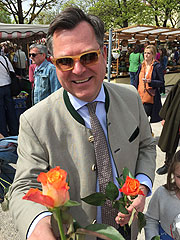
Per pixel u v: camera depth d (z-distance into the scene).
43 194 0.46
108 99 1.06
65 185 0.46
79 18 0.81
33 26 5.50
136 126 1.16
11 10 15.06
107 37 8.91
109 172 1.02
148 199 2.83
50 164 0.97
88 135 0.99
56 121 0.98
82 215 1.02
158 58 9.38
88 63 0.82
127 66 9.52
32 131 0.96
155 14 17.69
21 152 0.98
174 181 1.32
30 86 5.25
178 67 10.52
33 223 0.73
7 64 4.52
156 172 3.38
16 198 0.85
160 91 4.13
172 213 1.31
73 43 0.80
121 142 1.07
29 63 9.41
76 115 0.98
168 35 10.51
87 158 0.98
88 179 0.98
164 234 1.38
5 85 4.50
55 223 0.56
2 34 5.09
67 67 0.83
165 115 3.03
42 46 3.95
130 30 8.84
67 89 0.90
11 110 4.71
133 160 1.14
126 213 0.71
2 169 1.69
